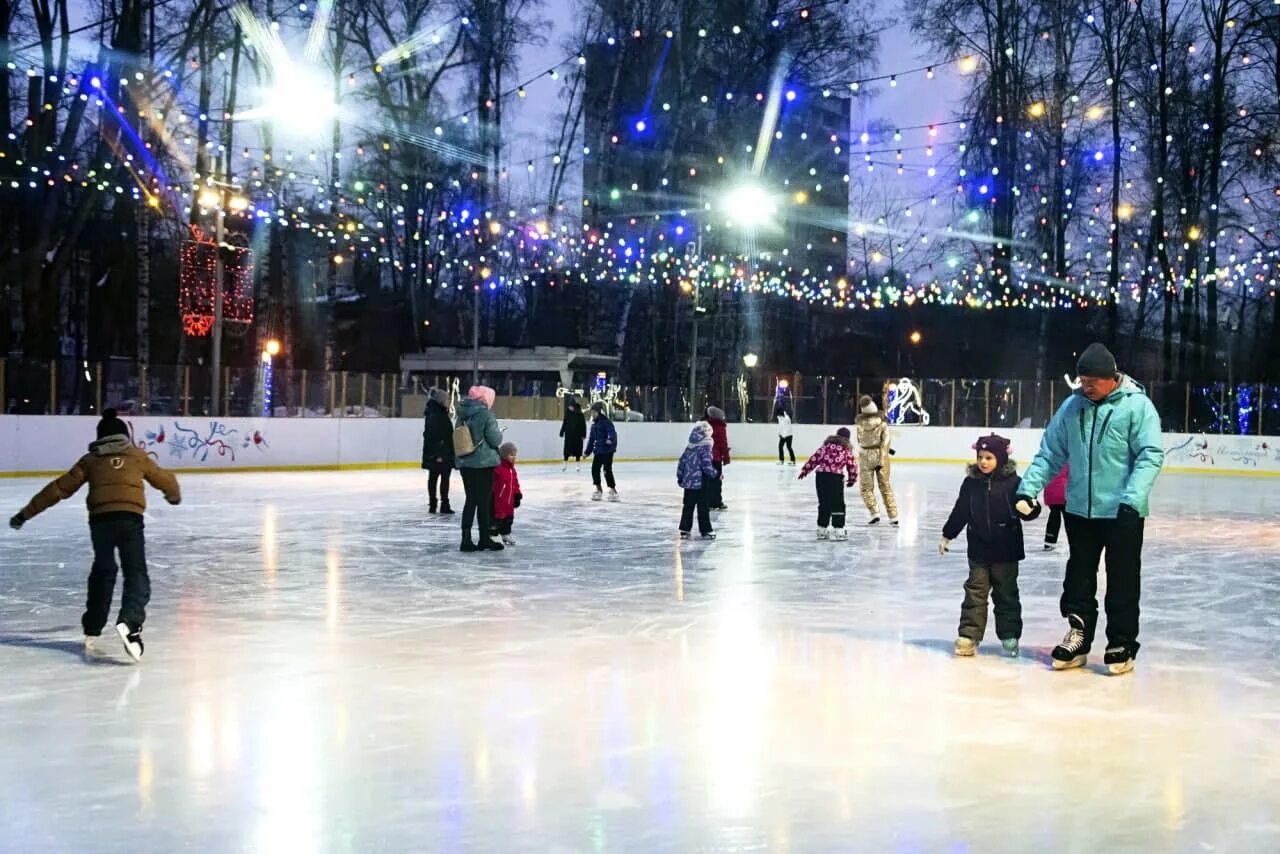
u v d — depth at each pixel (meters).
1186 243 35.44
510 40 38.88
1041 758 5.01
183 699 6.03
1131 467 6.59
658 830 4.10
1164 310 39.03
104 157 30.59
